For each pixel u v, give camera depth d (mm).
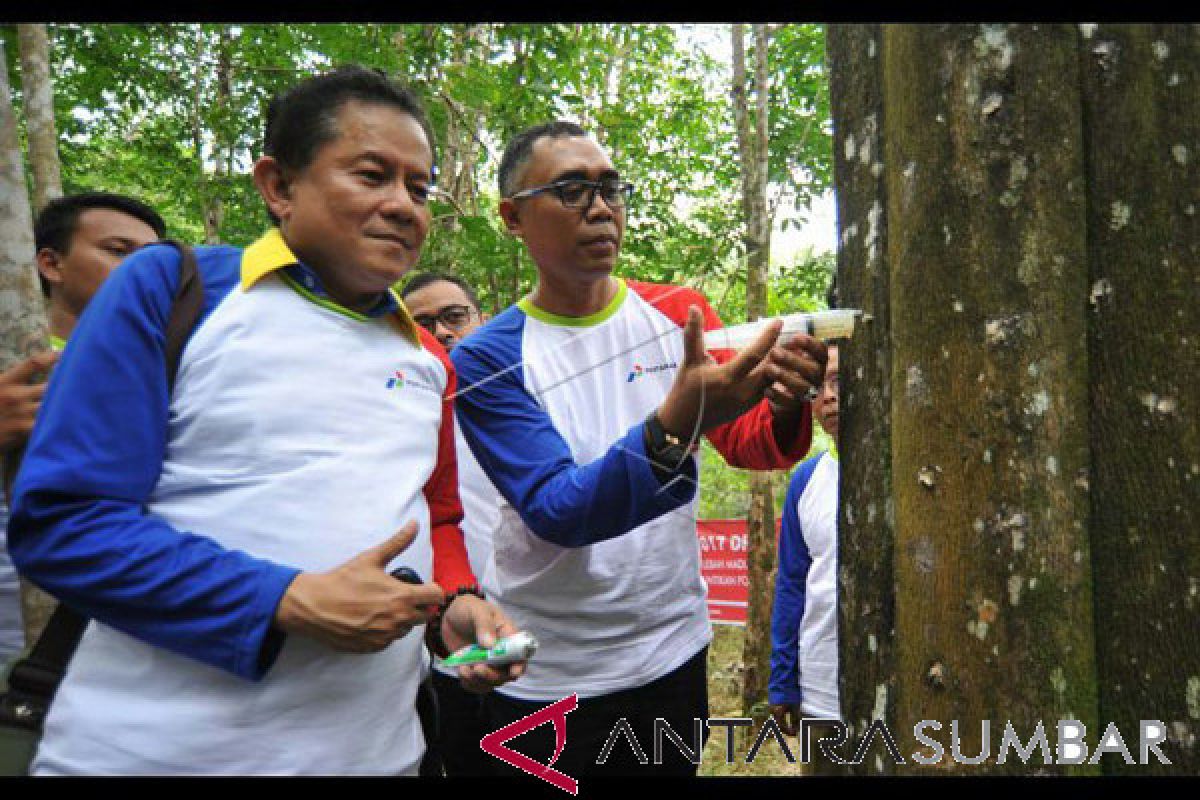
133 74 7000
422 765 1715
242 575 1256
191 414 1356
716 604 5887
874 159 1541
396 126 1485
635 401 2459
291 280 1480
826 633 3041
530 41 6594
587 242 2314
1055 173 1286
